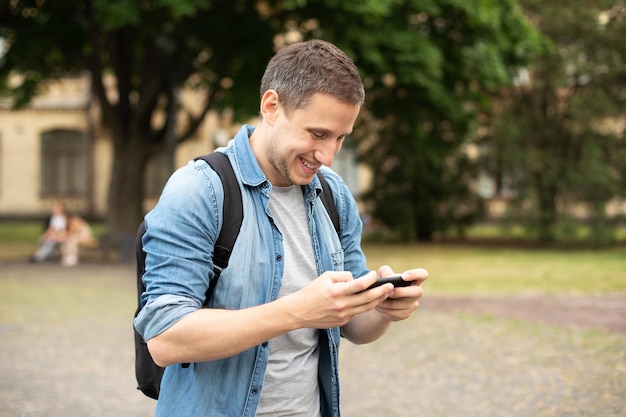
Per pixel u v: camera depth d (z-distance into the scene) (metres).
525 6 20.23
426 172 21.48
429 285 11.75
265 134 1.88
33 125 33.12
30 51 16.61
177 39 15.02
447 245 21.11
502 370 6.15
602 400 5.23
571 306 9.52
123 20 13.46
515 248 20.00
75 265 15.27
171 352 1.69
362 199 22.62
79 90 32.62
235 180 1.87
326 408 2.03
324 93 1.71
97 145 32.94
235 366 1.83
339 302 1.62
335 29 14.43
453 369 6.21
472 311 9.12
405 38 14.88
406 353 6.82
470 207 22.52
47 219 16.08
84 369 6.24
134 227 17.55
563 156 20.64
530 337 7.48
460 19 16.16
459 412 5.01
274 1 14.95
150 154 17.84
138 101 17.27
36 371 6.16
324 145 1.76
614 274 13.14
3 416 4.91
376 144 21.84
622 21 19.69
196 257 1.76
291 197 1.97
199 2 12.95
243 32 15.34
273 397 1.90
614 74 19.86
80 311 9.18
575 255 17.58
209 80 17.05
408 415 4.94
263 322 1.65
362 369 6.25
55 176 33.44
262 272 1.85
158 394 2.01
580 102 19.59
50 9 16.48
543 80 20.25
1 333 7.74
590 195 20.48
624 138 20.66
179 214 1.77
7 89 20.17
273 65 1.82
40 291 11.09
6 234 25.22
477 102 17.92
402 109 17.02
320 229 1.99
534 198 20.61
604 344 7.10
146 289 1.81
